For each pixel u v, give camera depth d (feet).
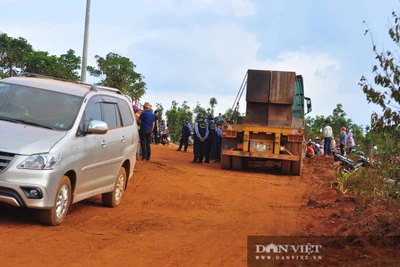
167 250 22.88
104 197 33.30
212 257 22.15
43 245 21.98
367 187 34.65
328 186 45.32
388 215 25.21
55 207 25.43
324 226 29.63
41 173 24.29
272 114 62.85
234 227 29.17
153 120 61.11
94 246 22.59
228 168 62.54
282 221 31.40
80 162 27.40
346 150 86.89
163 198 38.17
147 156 61.21
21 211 27.81
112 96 33.73
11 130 25.68
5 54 185.57
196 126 68.95
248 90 62.64
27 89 29.19
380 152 32.91
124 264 20.08
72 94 29.50
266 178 55.62
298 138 59.57
